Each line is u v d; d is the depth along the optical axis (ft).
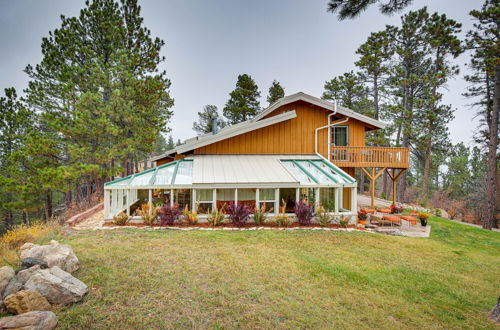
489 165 67.56
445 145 102.47
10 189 53.88
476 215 99.86
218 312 15.66
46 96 61.62
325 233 35.19
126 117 60.18
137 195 55.77
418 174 179.93
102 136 57.93
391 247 30.76
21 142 64.75
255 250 27.17
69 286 15.87
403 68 92.07
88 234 31.53
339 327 14.92
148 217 37.58
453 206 111.24
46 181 52.03
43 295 14.84
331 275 21.86
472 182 126.62
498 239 40.81
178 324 14.34
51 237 29.89
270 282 19.99
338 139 57.67
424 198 100.94
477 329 15.60
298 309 16.49
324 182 42.47
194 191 40.27
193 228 35.88
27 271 16.33
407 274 23.07
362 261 25.53
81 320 14.01
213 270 21.63
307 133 56.03
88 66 59.52
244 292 18.25
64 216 53.57
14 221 88.28
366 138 103.09
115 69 58.13
